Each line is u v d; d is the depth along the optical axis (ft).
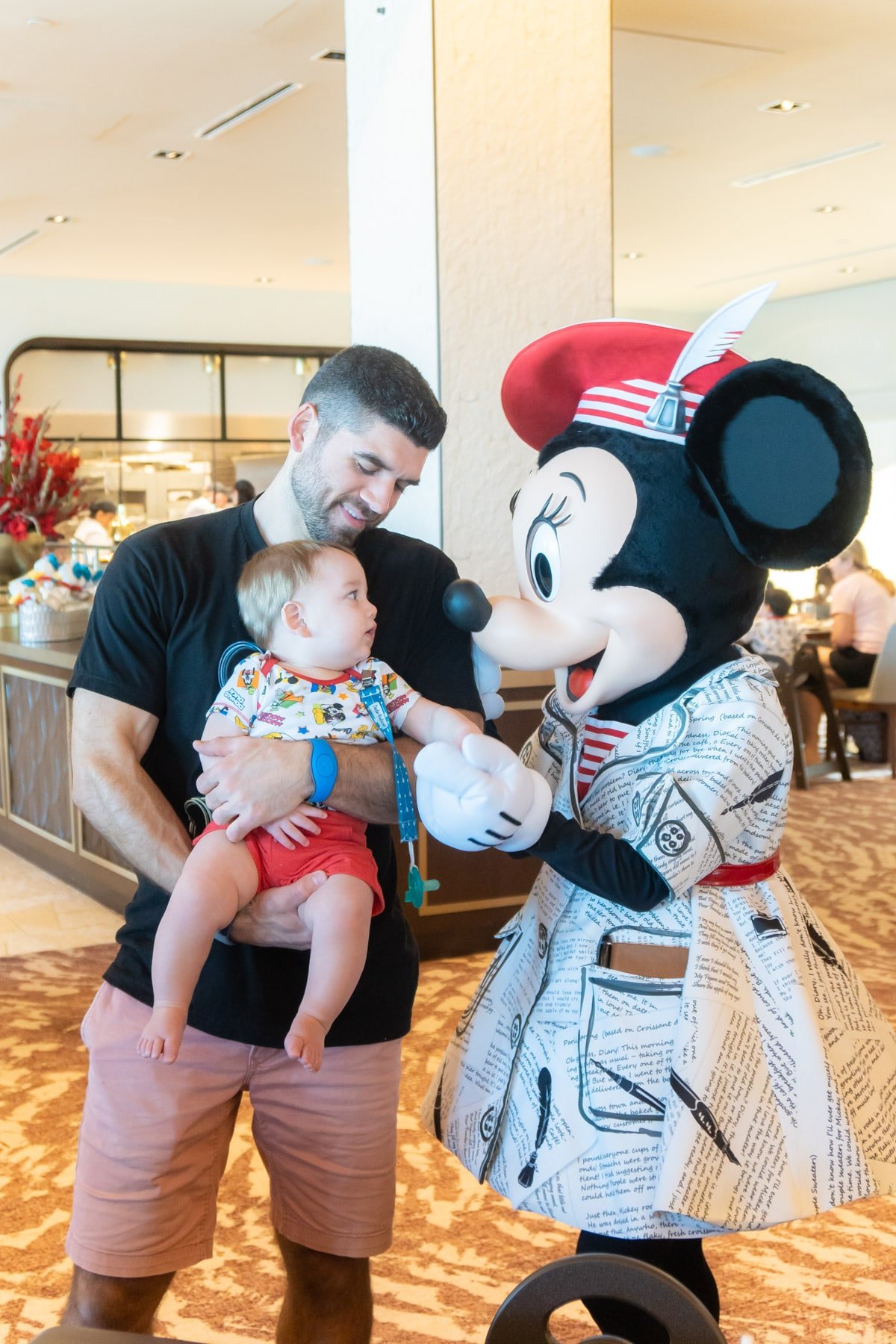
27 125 22.07
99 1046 5.24
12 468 21.29
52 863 17.53
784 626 23.36
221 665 5.27
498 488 13.10
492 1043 5.49
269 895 4.99
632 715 5.43
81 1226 5.16
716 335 5.11
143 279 37.68
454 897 13.38
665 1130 4.75
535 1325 3.20
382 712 5.16
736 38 18.21
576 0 12.99
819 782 23.76
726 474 4.99
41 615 16.89
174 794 5.37
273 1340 7.03
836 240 32.30
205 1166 5.32
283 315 40.14
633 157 24.44
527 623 5.26
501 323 12.96
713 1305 5.34
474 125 12.67
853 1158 4.81
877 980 12.60
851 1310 7.34
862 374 39.42
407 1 12.69
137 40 18.22
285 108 21.26
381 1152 5.41
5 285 36.83
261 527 5.45
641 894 4.92
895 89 20.57
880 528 39.86
